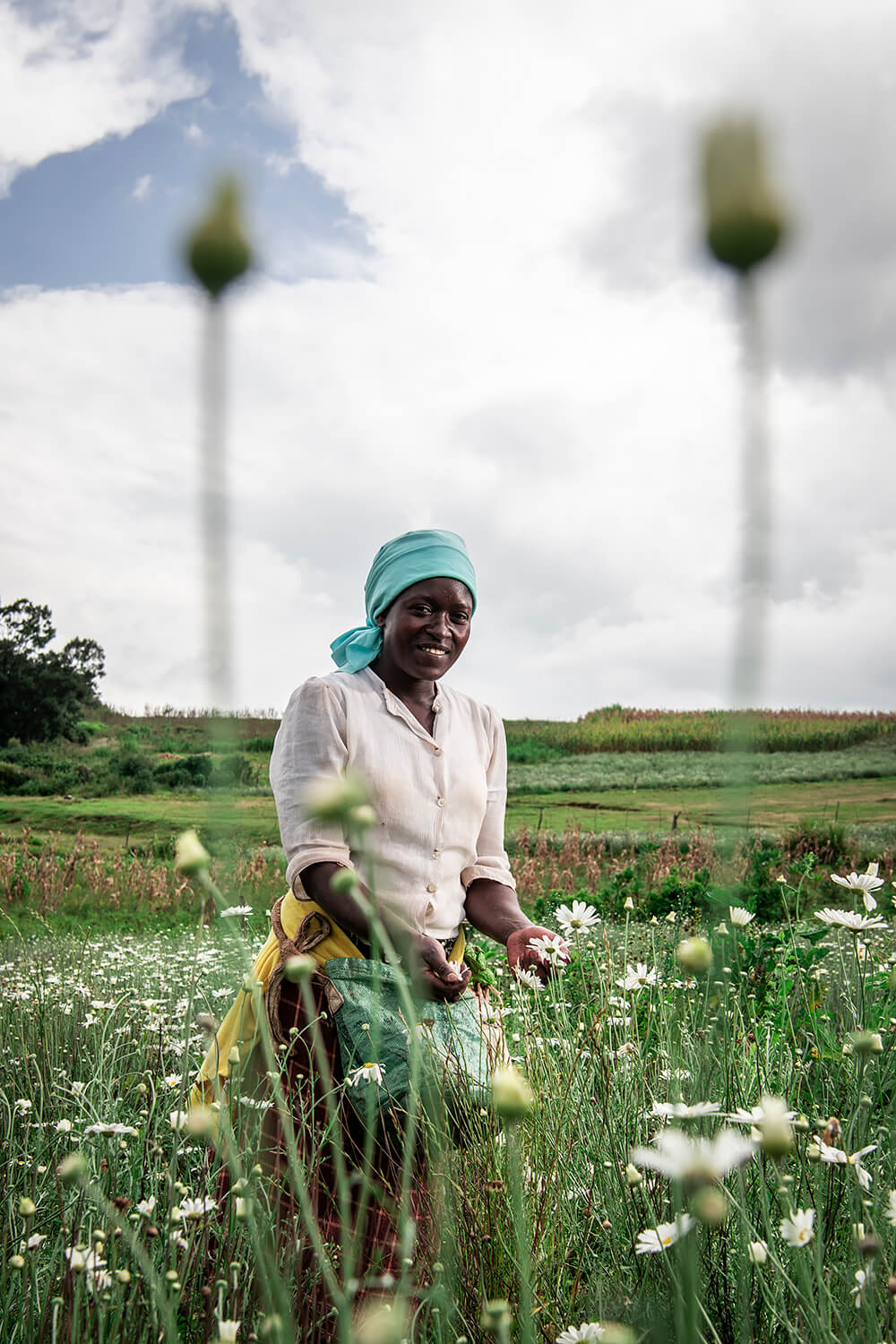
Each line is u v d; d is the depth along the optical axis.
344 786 0.95
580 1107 2.00
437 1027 1.96
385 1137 1.79
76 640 23.58
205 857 0.97
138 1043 2.89
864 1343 1.29
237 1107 1.83
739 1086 1.85
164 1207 1.77
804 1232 1.27
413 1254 1.66
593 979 2.66
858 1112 1.55
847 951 2.94
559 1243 1.72
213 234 0.61
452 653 2.35
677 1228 1.11
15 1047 3.05
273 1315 1.15
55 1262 1.63
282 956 2.03
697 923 4.14
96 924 8.47
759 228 0.56
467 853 2.32
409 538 2.37
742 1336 1.36
